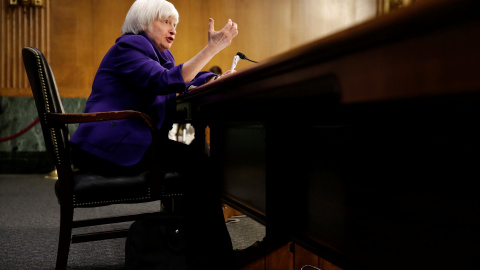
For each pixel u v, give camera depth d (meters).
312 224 1.06
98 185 1.37
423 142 0.70
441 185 0.66
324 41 0.66
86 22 5.57
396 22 0.51
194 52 5.91
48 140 1.33
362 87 0.66
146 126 1.56
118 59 1.58
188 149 1.56
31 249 1.92
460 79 0.48
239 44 6.04
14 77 5.39
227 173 1.71
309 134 1.07
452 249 0.64
